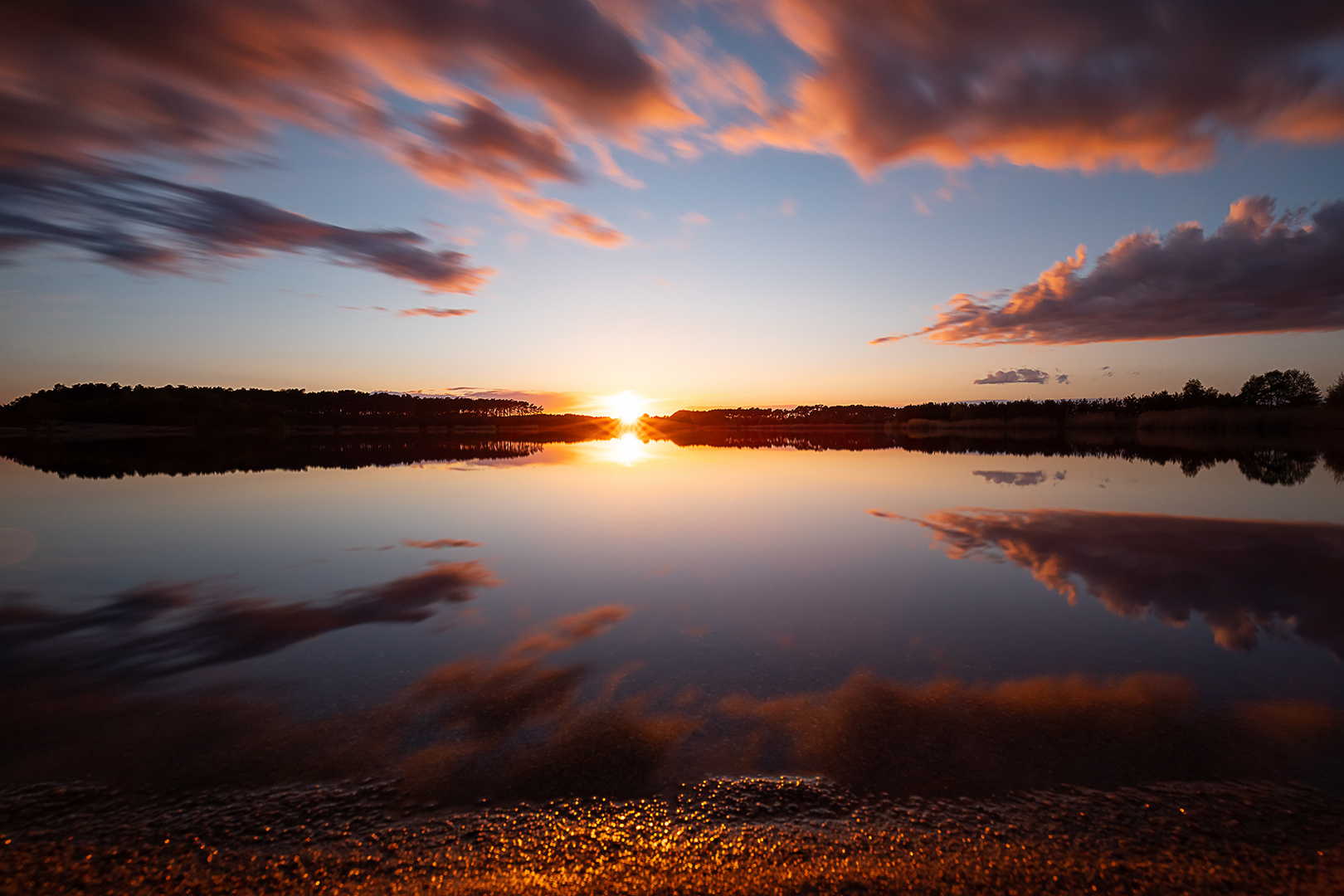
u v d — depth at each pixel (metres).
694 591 6.62
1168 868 2.50
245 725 3.67
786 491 15.30
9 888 2.41
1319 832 2.70
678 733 3.55
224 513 12.20
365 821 2.80
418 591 6.68
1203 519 10.62
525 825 2.77
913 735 3.53
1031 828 2.73
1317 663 4.54
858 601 6.20
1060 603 6.11
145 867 2.53
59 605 6.20
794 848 2.62
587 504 13.27
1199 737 3.50
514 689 4.15
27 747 3.43
